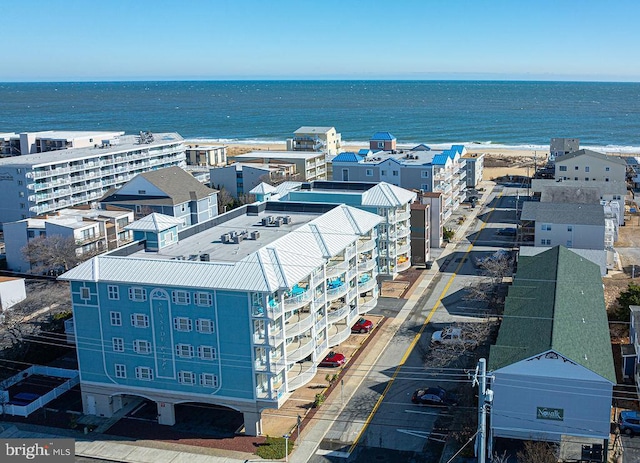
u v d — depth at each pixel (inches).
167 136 6894.7
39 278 3855.8
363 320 3021.7
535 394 1967.3
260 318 2066.9
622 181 5270.7
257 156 6112.2
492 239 4453.7
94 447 2139.5
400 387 2443.4
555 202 4301.2
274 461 2015.3
